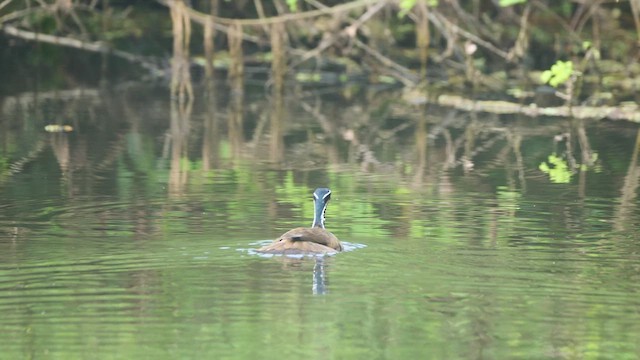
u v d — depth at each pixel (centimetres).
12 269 1159
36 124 2420
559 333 973
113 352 917
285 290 1082
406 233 1345
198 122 2502
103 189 1659
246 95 3036
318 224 1291
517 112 2728
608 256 1232
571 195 1627
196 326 979
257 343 941
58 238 1310
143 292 1075
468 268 1173
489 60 3347
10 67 3441
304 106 2811
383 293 1077
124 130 2348
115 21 3534
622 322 1002
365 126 2448
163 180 1744
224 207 1512
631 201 1580
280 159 1986
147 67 3491
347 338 957
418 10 3058
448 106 2831
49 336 953
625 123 2503
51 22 3412
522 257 1222
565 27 3275
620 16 3288
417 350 931
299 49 3362
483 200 1581
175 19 3039
